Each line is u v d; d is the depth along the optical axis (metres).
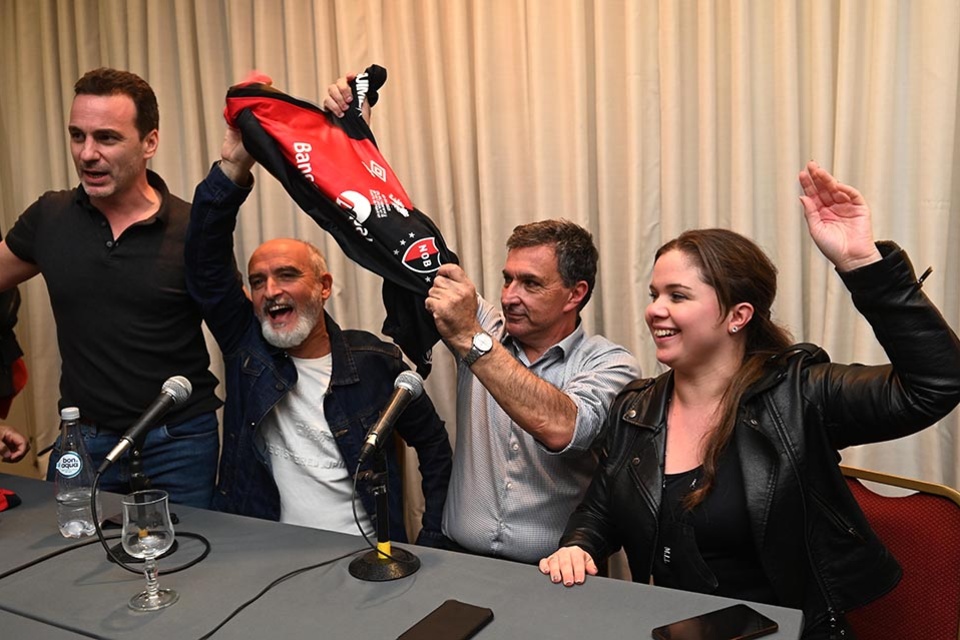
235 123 1.81
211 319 2.17
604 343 2.04
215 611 1.34
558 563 1.46
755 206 2.29
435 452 2.20
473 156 2.59
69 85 3.13
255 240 2.93
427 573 1.46
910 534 1.64
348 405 2.12
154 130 2.16
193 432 2.21
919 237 2.07
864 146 2.13
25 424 3.43
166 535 1.36
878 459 2.15
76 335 2.16
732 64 2.24
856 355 2.14
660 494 1.58
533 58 2.43
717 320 1.57
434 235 1.83
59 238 2.14
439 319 1.64
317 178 1.77
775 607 1.28
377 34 2.62
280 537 1.65
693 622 1.24
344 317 2.83
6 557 1.58
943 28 1.97
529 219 2.58
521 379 1.67
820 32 2.13
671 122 2.30
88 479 1.75
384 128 2.67
